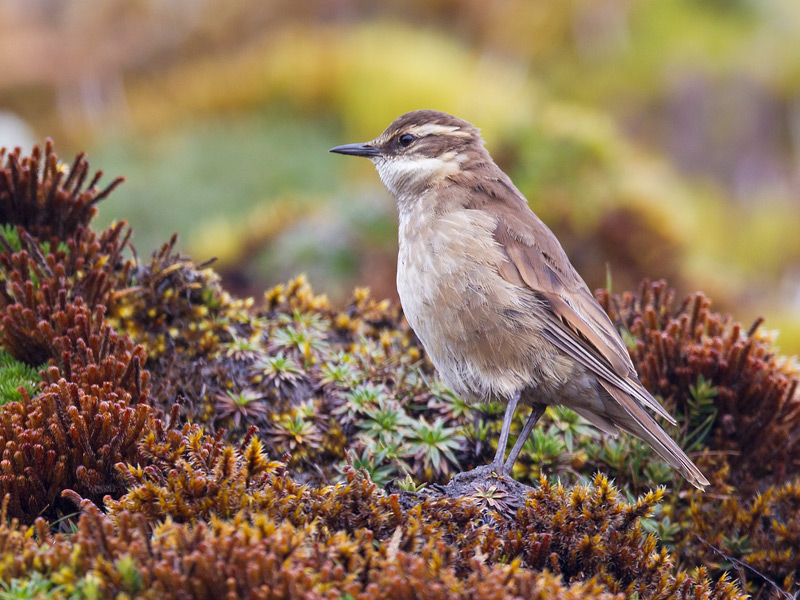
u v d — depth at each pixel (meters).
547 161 21.61
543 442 9.45
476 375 9.26
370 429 9.38
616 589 6.99
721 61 35.03
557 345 9.06
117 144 32.38
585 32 35.94
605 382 9.05
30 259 9.54
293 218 23.06
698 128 34.06
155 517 6.73
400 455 9.14
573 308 9.34
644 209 21.39
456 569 6.45
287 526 6.22
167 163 30.38
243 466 7.11
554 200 21.25
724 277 25.06
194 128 32.56
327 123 32.44
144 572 5.63
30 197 10.26
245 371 9.79
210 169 30.08
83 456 7.47
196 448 7.30
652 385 10.24
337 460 9.25
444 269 9.19
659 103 34.28
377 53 33.69
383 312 11.62
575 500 7.40
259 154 30.62
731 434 9.85
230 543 5.77
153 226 27.64
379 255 22.02
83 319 8.80
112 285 9.82
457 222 9.37
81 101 35.38
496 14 36.47
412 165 10.55
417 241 9.47
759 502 9.13
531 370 9.15
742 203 32.69
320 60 33.84
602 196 21.44
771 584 8.69
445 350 9.32
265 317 11.04
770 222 32.09
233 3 38.66
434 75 32.56
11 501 7.14
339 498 6.98
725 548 8.97
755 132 34.09
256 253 22.56
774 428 9.69
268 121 32.53
